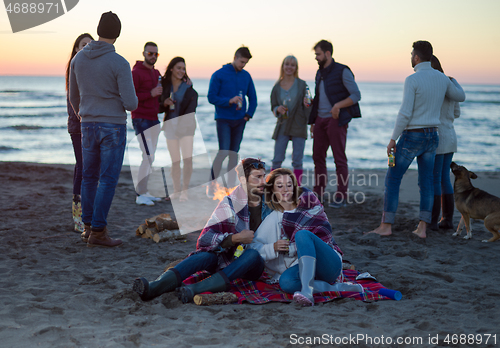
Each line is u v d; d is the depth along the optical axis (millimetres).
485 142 19281
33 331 2461
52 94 54594
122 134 4207
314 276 3125
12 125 24234
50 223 5039
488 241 4609
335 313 2811
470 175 4812
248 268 3141
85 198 4332
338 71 6207
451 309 2891
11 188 7160
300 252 3025
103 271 3600
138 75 5980
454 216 5945
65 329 2496
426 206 4789
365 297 3090
